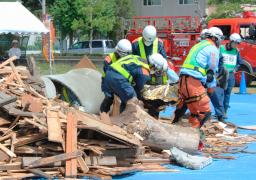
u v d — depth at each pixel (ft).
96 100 42.93
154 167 29.25
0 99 30.01
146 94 35.42
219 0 162.50
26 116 28.66
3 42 116.37
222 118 44.19
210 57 32.40
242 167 30.14
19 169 26.08
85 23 168.35
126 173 27.73
